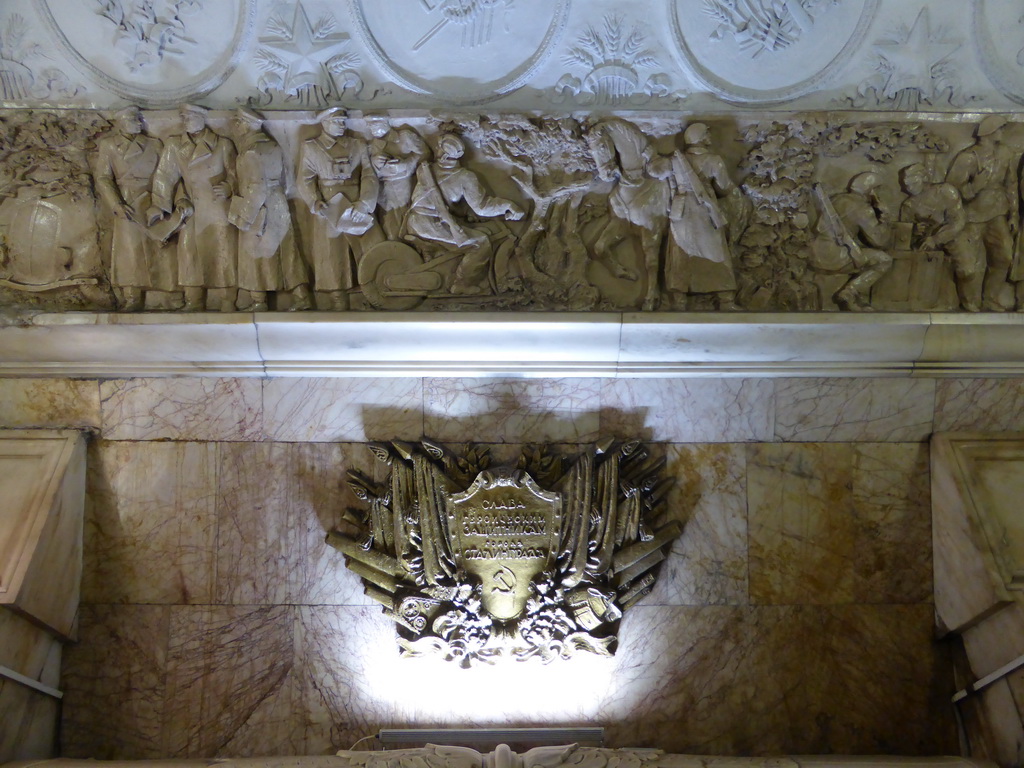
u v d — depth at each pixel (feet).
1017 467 14.89
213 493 15.17
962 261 15.38
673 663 14.88
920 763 13.12
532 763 12.71
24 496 14.38
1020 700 13.20
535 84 15.33
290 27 14.90
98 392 15.35
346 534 15.06
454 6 14.79
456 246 15.15
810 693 14.84
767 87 15.39
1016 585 13.71
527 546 14.62
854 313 14.94
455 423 15.35
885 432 15.46
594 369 15.33
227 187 14.93
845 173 15.48
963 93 15.40
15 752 13.42
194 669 14.76
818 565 15.15
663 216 15.14
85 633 14.87
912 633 15.02
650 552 14.88
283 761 13.06
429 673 14.80
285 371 15.30
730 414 15.44
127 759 14.42
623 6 14.93
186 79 15.17
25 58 15.02
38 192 15.31
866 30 15.06
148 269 15.19
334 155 14.80
